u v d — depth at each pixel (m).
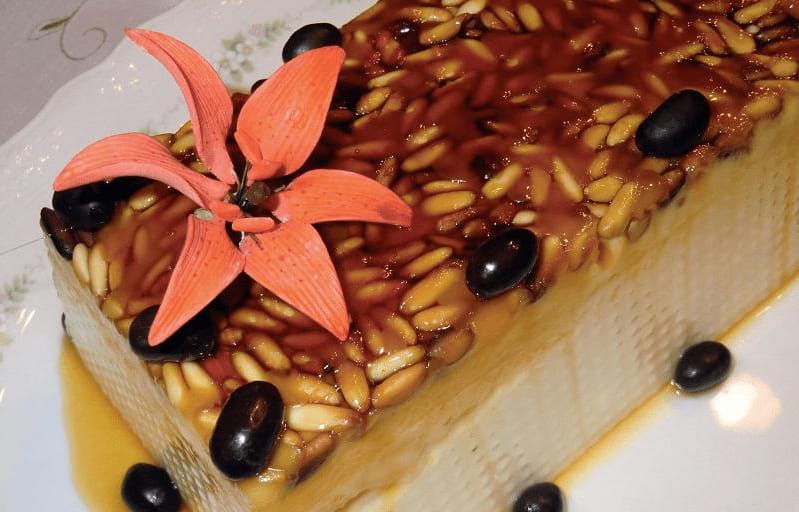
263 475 0.40
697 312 0.48
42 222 0.46
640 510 0.47
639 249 0.44
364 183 0.42
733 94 0.44
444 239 0.43
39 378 0.50
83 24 0.59
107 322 0.44
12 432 0.50
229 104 0.43
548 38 0.46
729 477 0.47
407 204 0.43
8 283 0.52
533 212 0.43
